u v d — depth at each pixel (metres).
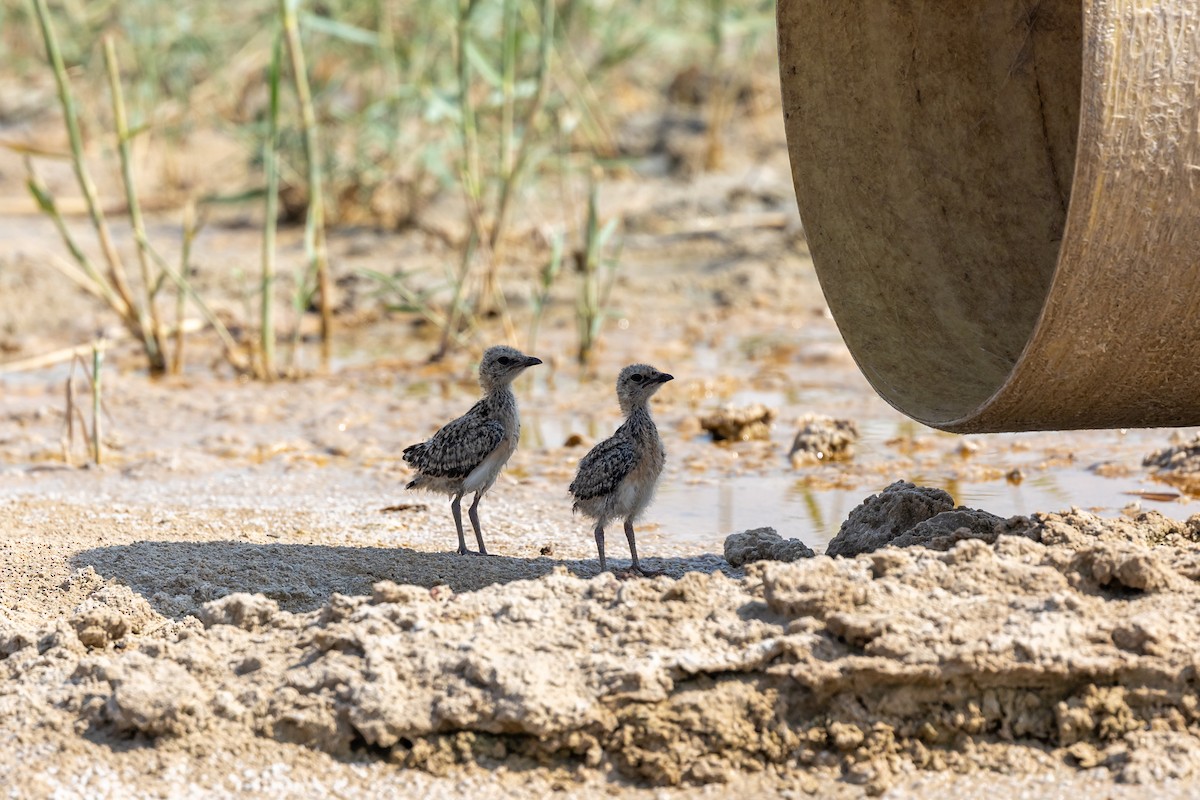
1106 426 10.52
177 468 15.23
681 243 25.52
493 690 8.47
